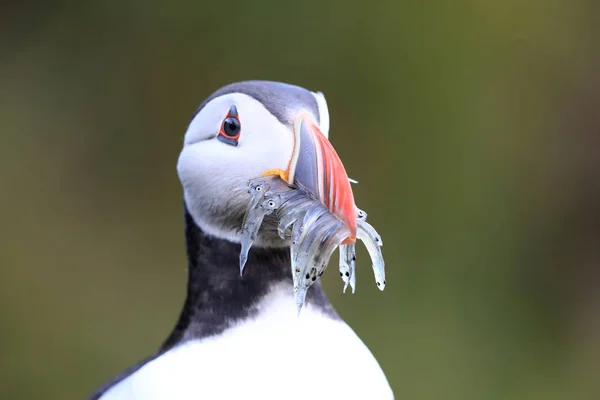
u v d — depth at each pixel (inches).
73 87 520.1
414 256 490.0
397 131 503.8
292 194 200.7
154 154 514.3
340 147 499.5
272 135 206.7
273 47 507.5
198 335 206.8
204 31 512.4
